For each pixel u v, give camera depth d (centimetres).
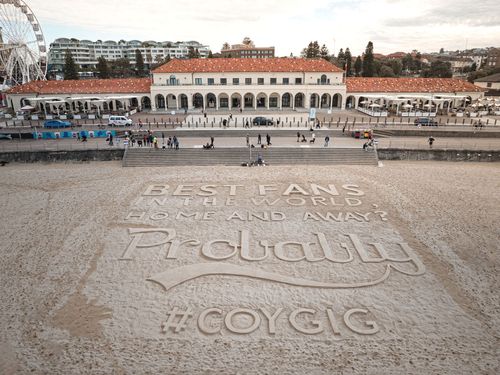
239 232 2573
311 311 1780
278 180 3600
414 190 3353
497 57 18600
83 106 6875
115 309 1795
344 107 7681
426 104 7475
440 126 5656
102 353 1533
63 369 1455
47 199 3153
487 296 1905
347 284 1997
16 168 4122
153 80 7600
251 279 2041
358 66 11300
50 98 6506
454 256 2273
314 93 7594
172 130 5303
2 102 9175
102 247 2366
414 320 1731
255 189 3366
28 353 1532
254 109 7612
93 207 2978
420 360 1505
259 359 1505
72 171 3966
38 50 8306
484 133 5206
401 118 6288
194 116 6719
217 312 1778
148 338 1616
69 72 9794
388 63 15175
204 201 3098
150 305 1825
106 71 11156
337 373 1438
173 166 4106
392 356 1523
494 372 1452
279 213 2870
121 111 6888
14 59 8556
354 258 2256
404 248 2359
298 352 1541
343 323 1709
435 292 1934
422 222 2719
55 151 4319
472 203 3070
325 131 5294
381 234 2544
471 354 1538
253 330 1661
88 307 1806
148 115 6888
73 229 2603
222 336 1627
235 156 4244
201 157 4231
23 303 1831
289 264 2189
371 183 3528
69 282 2002
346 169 3978
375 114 6631
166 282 2005
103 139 4978
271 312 1778
